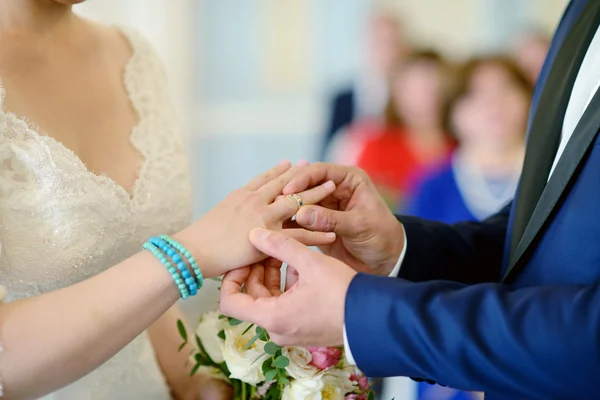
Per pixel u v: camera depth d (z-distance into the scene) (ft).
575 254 3.11
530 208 3.63
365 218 4.15
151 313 3.36
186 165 4.83
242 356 3.61
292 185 4.02
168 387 4.77
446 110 12.34
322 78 15.07
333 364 3.58
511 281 3.53
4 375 3.10
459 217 11.41
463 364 2.81
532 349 2.72
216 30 14.92
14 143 3.64
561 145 3.59
